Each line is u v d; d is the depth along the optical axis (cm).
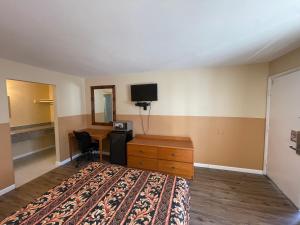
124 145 345
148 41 183
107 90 400
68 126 378
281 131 248
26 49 204
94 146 374
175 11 122
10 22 136
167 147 301
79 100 408
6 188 252
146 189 161
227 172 315
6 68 251
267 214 203
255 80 296
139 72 365
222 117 320
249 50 218
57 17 129
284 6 116
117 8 117
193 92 334
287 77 232
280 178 251
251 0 109
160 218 120
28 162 375
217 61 276
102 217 121
